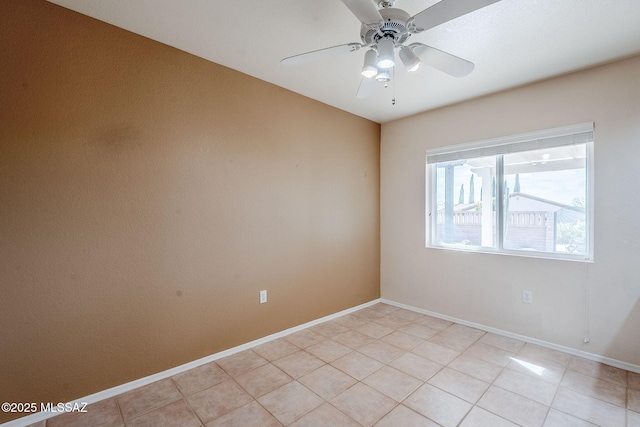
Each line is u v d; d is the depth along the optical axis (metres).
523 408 1.83
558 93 2.56
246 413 1.79
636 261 2.25
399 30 1.47
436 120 3.40
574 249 2.57
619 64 2.29
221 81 2.45
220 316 2.47
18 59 1.65
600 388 2.03
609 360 2.35
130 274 2.03
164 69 2.15
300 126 3.03
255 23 1.89
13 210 1.65
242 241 2.61
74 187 1.82
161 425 1.69
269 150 2.78
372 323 3.22
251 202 2.66
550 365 2.33
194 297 2.32
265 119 2.74
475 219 3.17
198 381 2.12
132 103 2.02
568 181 2.59
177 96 2.21
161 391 2.01
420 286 3.55
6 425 1.64
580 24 1.85
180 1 1.69
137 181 2.05
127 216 2.01
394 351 2.57
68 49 1.79
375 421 1.72
